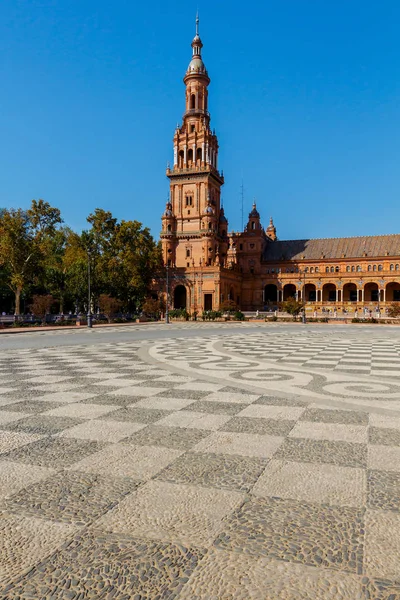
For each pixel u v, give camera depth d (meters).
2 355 19.38
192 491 4.83
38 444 6.47
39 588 3.26
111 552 3.69
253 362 16.53
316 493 4.77
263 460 5.78
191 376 12.99
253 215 113.56
